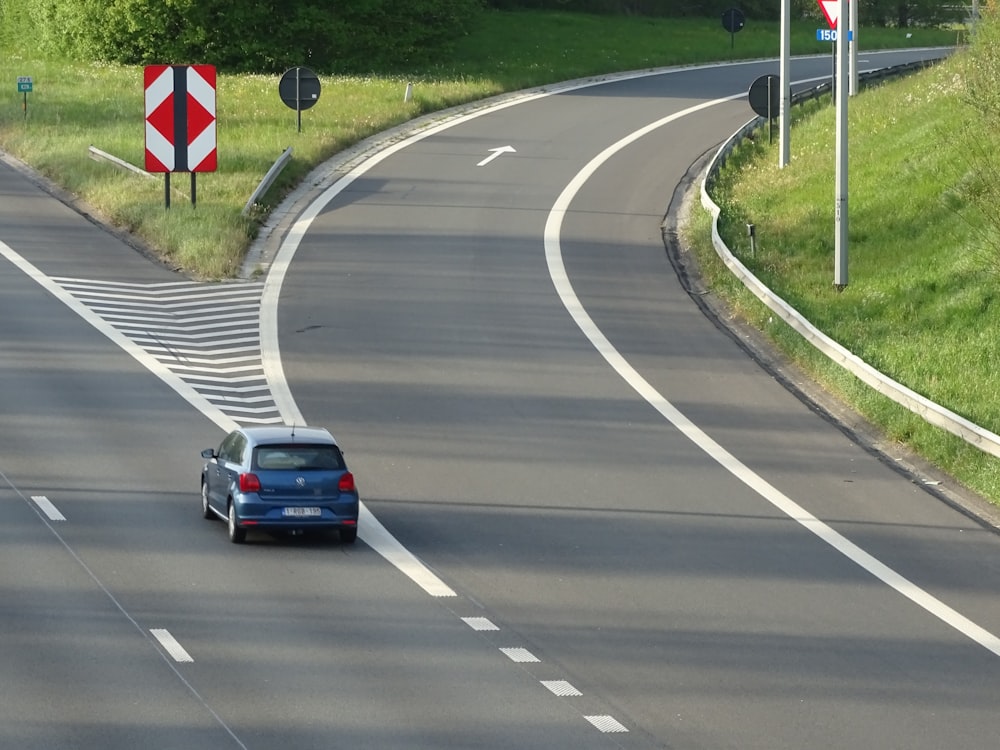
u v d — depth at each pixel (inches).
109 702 844.0
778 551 1209.4
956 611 1074.1
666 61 4820.4
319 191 2687.0
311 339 1865.2
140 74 4261.8
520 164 2950.3
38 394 1619.1
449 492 1344.7
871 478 1421.0
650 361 1806.1
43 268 2178.9
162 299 2042.3
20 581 1072.8
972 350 1739.7
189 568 1116.5
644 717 845.8
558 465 1435.8
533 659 943.7
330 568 1130.0
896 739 822.5
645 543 1219.2
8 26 5093.5
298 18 4431.6
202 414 1571.1
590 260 2267.5
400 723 824.3
